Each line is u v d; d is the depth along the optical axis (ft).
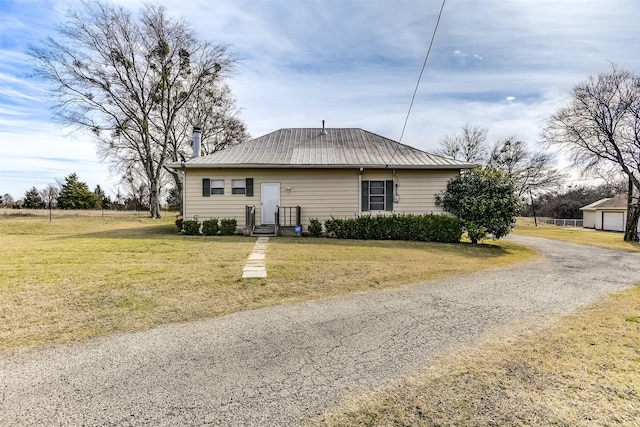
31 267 20.92
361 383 8.57
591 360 9.77
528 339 11.48
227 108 88.74
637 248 46.14
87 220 68.44
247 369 9.32
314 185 44.80
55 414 7.15
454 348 10.77
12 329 11.82
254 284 18.26
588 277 23.07
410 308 15.12
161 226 58.39
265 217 44.39
